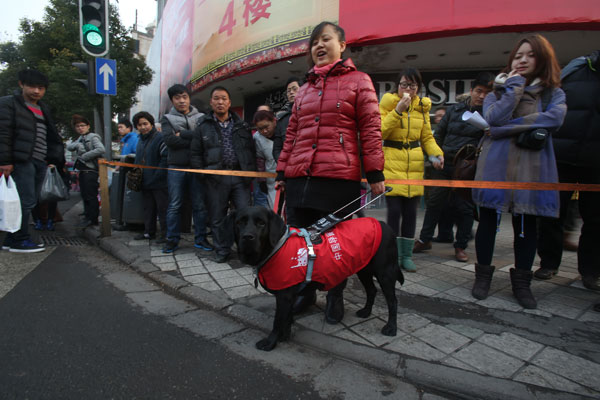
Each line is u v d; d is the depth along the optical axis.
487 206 2.58
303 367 1.86
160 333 2.22
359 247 2.02
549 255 3.19
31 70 3.97
